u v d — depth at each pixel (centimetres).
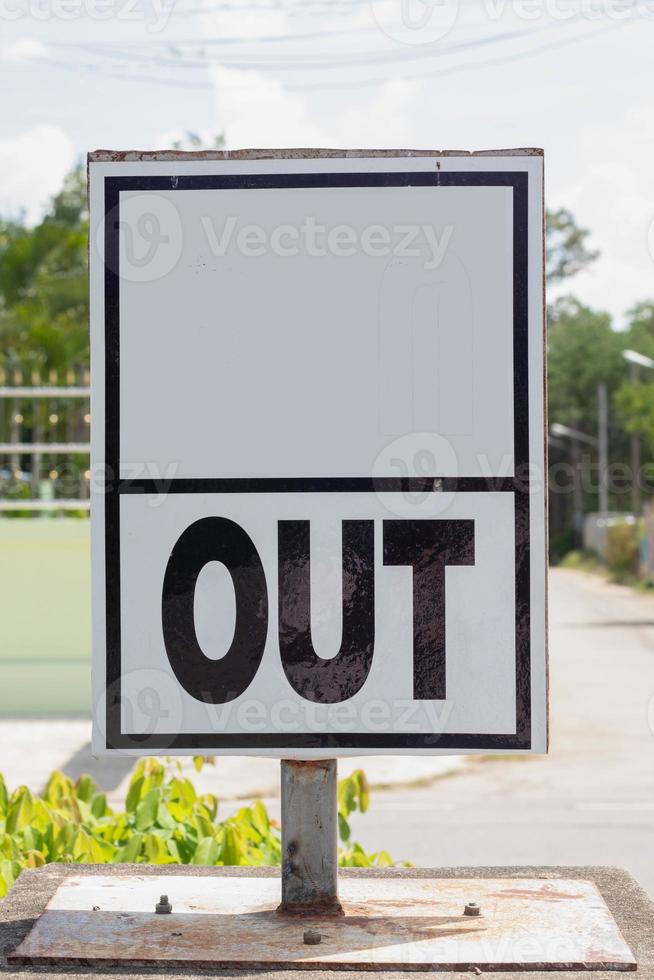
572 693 1254
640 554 3784
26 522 1066
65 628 1069
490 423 177
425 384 178
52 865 229
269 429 179
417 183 178
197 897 198
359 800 305
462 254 178
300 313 178
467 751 177
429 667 178
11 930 182
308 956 167
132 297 179
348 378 178
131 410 179
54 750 895
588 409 5600
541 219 177
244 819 303
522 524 177
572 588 3612
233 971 165
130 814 299
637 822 700
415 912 187
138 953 169
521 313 177
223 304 178
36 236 2634
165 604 179
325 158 178
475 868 223
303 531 178
